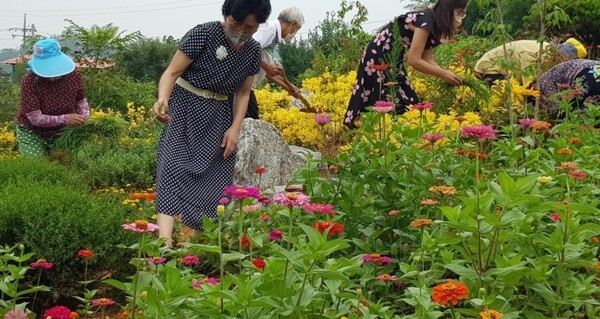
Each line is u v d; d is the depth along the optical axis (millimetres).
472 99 7422
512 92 6117
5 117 16062
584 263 3086
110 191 7859
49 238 4406
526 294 3371
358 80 6660
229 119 5066
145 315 2939
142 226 2875
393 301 3793
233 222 4145
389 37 6469
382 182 4352
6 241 4434
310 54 23938
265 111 9805
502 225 2871
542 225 3600
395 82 6035
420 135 4656
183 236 4906
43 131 7793
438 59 10344
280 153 7461
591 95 6699
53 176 6398
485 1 6230
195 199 4801
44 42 7691
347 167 4410
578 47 8578
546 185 3971
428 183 4191
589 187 4148
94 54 16641
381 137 4953
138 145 9938
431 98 7828
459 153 4793
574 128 5500
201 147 4902
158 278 3227
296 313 2695
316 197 4344
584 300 3098
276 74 6426
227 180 5031
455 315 2953
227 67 4887
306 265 2674
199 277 3234
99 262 4535
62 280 4430
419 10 6328
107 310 4344
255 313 2688
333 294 2803
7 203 4520
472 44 11086
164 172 4781
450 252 3289
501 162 5070
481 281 2990
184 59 4828
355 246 4215
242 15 4684
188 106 4910
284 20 7512
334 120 8594
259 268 3037
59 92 7723
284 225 4223
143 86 18156
